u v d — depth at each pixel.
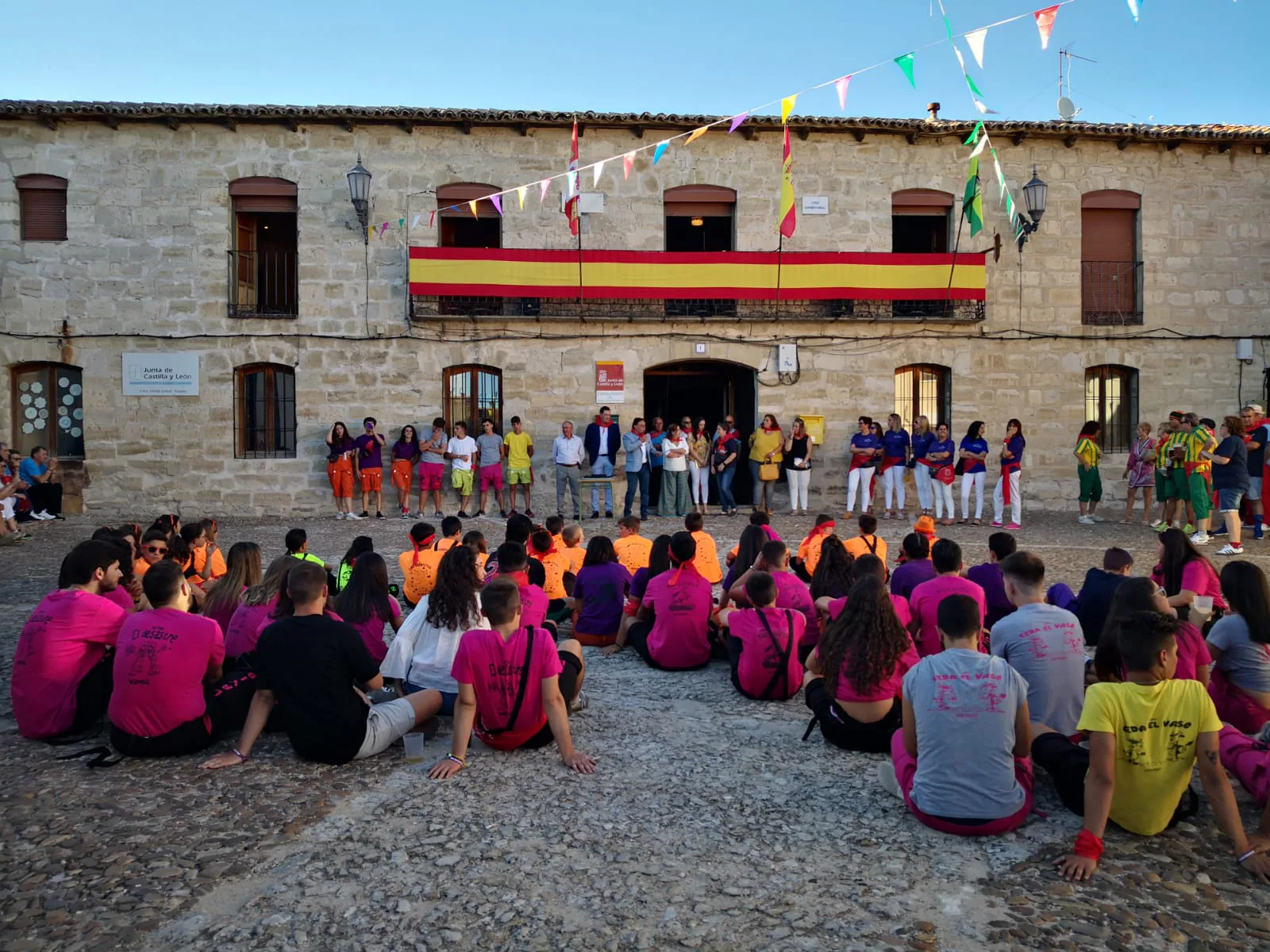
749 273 15.95
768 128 16.02
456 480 15.49
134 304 15.33
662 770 4.75
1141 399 16.86
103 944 3.21
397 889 3.57
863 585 4.96
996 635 4.71
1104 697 3.74
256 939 3.24
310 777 4.65
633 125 15.84
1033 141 16.62
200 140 15.38
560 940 3.23
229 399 15.53
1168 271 16.86
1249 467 13.09
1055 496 16.80
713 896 3.52
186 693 4.83
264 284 16.19
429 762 4.84
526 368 15.98
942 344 16.58
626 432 16.09
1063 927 3.29
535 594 5.62
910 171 16.55
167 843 3.94
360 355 15.70
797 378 16.44
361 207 15.15
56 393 15.55
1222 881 3.60
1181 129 16.42
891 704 4.88
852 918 3.36
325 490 15.70
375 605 5.87
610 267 15.71
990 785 3.92
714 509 16.47
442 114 15.39
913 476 16.78
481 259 15.45
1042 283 16.70
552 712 4.80
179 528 8.20
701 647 6.64
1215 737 3.76
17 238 15.16
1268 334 17.02
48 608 5.22
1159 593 4.59
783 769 4.78
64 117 14.99
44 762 4.87
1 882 3.62
